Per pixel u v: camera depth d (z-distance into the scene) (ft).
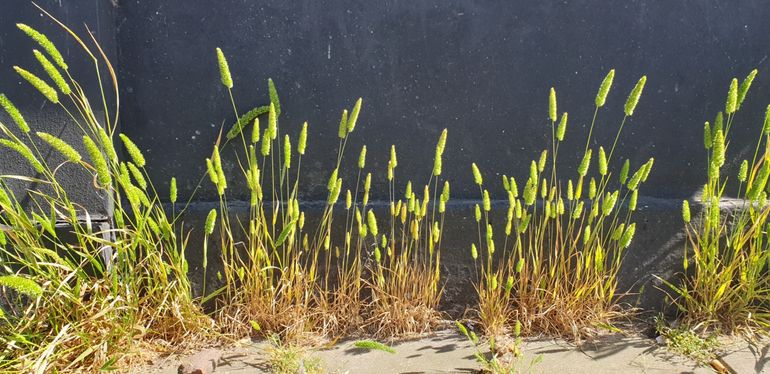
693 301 3.26
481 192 3.47
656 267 3.47
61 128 3.03
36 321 2.68
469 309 3.38
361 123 3.36
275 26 3.25
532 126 3.43
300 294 3.14
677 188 3.56
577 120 3.44
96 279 2.82
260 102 3.29
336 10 3.27
